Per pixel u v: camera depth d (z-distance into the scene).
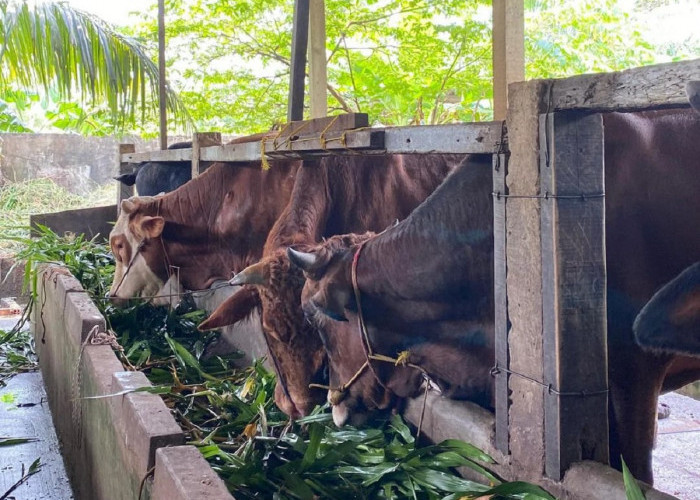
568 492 2.59
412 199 4.78
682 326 2.17
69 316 5.52
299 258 3.54
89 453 4.41
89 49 9.32
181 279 6.29
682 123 3.44
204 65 11.27
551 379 2.64
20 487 5.18
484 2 9.80
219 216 6.06
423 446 3.53
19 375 7.85
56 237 8.60
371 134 3.60
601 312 2.64
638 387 3.26
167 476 2.60
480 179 3.21
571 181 2.59
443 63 10.23
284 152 4.57
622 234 3.34
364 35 10.60
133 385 3.55
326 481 3.26
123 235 6.30
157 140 17.45
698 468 4.59
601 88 2.43
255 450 3.54
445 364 3.42
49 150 16.91
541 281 2.67
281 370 4.21
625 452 3.23
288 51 11.11
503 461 2.92
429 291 3.29
